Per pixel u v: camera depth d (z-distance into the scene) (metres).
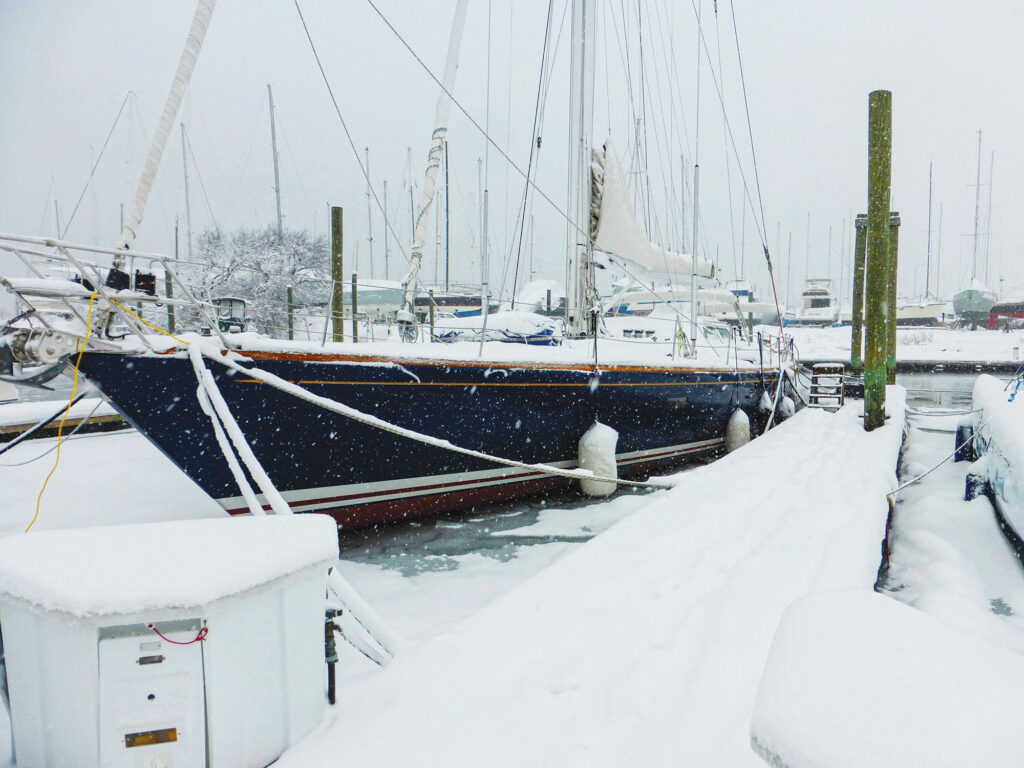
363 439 5.21
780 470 5.67
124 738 1.56
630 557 3.37
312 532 1.98
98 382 3.99
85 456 8.48
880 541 3.89
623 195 8.23
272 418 4.67
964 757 0.87
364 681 2.23
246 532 1.95
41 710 1.62
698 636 2.50
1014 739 0.90
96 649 1.55
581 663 2.30
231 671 1.66
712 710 1.96
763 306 14.39
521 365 6.07
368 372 5.07
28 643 1.62
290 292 9.13
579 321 8.29
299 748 1.83
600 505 6.48
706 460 9.20
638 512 4.31
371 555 5.00
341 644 2.94
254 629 1.72
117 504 6.16
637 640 2.48
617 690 2.12
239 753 1.68
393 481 5.50
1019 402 5.92
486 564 4.84
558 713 2.01
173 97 3.81
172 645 1.58
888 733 0.92
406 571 4.68
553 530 5.67
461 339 8.02
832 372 10.71
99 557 1.72
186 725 1.60
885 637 1.16
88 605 1.50
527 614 2.69
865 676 1.05
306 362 4.74
